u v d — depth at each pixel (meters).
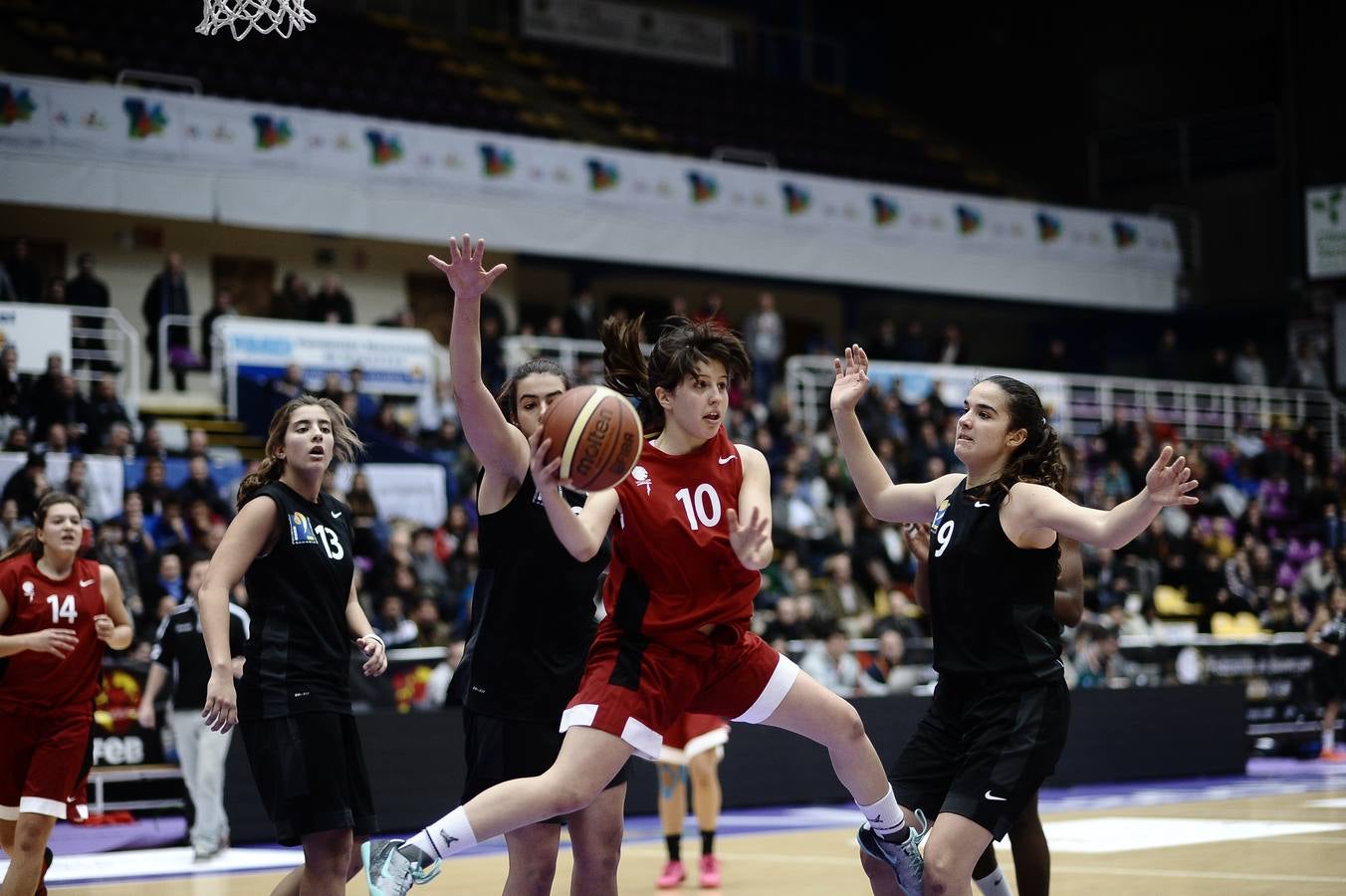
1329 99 24.67
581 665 4.37
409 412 16.67
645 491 4.01
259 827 9.66
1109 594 16.41
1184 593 18.08
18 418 13.79
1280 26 25.47
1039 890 4.91
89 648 6.00
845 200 21.97
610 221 19.97
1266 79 25.98
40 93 15.78
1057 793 12.09
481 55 25.88
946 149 29.28
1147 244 24.89
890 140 28.59
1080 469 18.95
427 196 18.53
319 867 4.54
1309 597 18.50
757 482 4.14
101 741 10.55
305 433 4.76
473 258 3.93
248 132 17.22
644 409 4.26
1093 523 4.05
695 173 20.80
